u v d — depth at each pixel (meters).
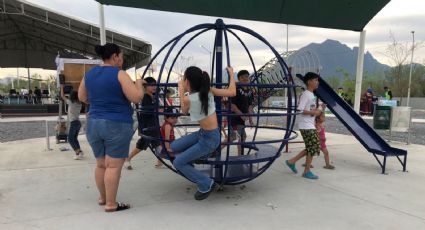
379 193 4.23
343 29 8.66
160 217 3.36
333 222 3.30
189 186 4.39
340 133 10.67
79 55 28.92
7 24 23.70
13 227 3.07
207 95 3.31
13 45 27.78
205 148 3.44
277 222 3.28
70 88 7.75
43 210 3.50
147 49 19.27
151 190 4.22
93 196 3.97
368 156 6.57
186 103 3.37
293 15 7.42
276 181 4.70
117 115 3.29
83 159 6.02
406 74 33.03
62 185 4.40
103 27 7.95
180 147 3.67
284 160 6.10
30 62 29.03
